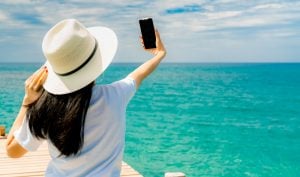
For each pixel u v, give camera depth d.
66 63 1.92
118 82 2.15
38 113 1.92
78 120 1.90
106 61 2.00
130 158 15.59
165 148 18.22
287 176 14.39
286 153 18.88
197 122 29.86
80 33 1.96
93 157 2.00
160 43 2.59
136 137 21.56
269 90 69.56
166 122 29.42
